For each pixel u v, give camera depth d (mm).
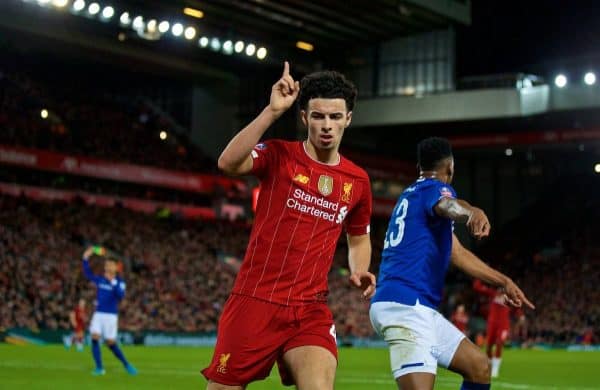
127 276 38250
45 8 42219
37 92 48531
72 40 46031
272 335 5789
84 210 42500
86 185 45938
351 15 46781
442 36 49531
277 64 50969
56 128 45594
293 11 45250
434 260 7180
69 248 37688
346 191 5984
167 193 49969
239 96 52781
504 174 62156
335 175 5953
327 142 5805
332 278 48531
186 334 36844
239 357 5781
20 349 28359
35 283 33969
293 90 5484
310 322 5867
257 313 5805
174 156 50500
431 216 7086
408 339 6977
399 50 50656
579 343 46031
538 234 59531
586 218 59812
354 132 53969
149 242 42781
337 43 51250
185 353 28672
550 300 51469
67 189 44000
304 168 5887
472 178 62500
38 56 49844
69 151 44156
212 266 43844
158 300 38281
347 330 43500
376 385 16422
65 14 43344
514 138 52656
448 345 7109
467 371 7074
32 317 32344
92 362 21891
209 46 45312
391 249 7359
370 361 26375
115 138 48375
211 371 5879
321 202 5906
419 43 50062
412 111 49375
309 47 51281
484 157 61906
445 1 47406
